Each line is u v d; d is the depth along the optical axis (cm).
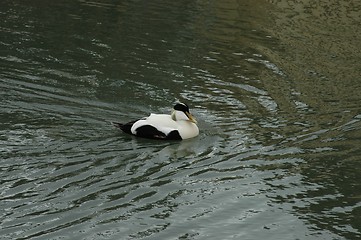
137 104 1764
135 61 2130
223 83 1992
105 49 2222
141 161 1421
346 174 1414
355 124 1705
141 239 1123
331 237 1169
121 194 1270
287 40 2477
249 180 1372
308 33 2573
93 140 1495
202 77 2033
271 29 2598
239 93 1916
